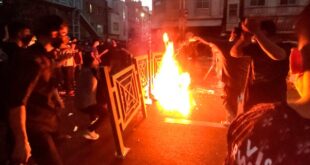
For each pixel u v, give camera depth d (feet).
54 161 7.93
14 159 6.86
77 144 15.49
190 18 113.50
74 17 92.53
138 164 13.17
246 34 10.86
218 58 17.17
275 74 10.32
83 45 40.01
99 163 13.25
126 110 16.17
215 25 110.42
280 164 2.28
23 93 6.71
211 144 15.33
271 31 10.48
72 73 28.68
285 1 102.94
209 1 110.52
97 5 132.57
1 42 13.83
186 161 13.37
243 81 15.65
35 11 57.31
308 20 2.39
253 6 107.04
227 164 3.15
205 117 20.44
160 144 15.40
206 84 33.86
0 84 7.14
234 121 3.14
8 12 51.70
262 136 2.52
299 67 2.48
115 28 154.71
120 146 13.75
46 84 7.70
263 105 2.90
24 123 6.84
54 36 7.87
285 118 2.41
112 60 21.63
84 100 15.53
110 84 13.73
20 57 6.91
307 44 2.40
